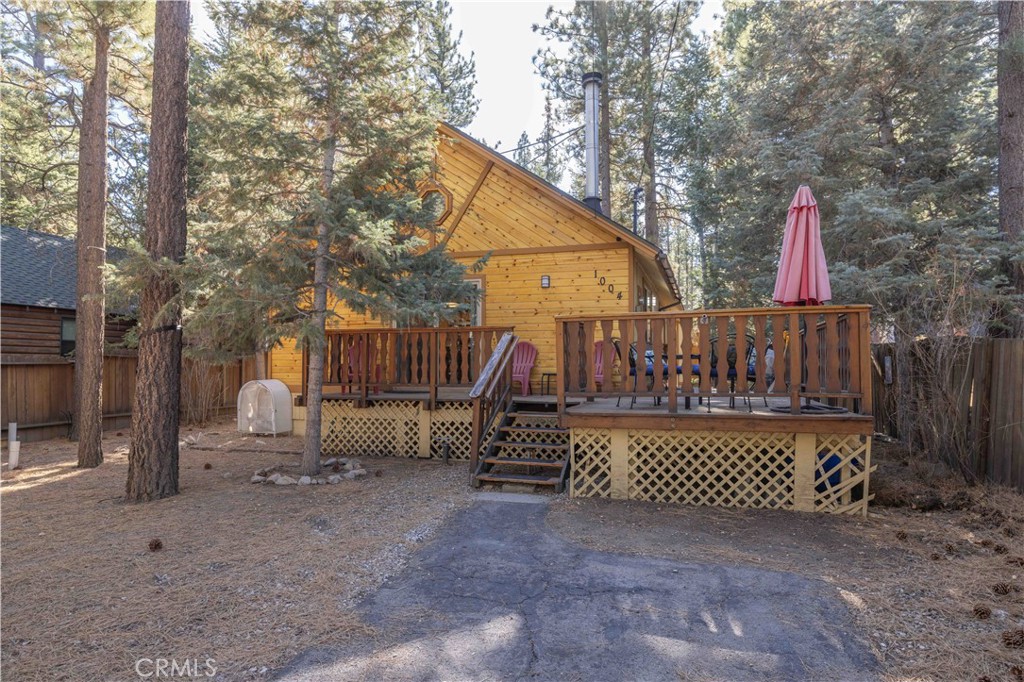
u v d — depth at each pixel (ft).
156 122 19.11
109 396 39.24
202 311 18.44
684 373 17.99
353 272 21.07
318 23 20.07
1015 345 17.75
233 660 8.82
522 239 32.17
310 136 21.75
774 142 37.40
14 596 11.02
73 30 29.55
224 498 18.54
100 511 17.11
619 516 16.46
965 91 33.53
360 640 9.46
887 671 8.50
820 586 11.45
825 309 16.72
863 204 28.25
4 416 32.73
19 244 40.22
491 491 19.47
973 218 29.99
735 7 55.21
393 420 27.37
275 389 34.19
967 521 15.66
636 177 66.90
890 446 25.96
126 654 8.97
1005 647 9.11
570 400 24.18
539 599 11.01
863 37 32.42
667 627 9.90
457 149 33.60
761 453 19.53
